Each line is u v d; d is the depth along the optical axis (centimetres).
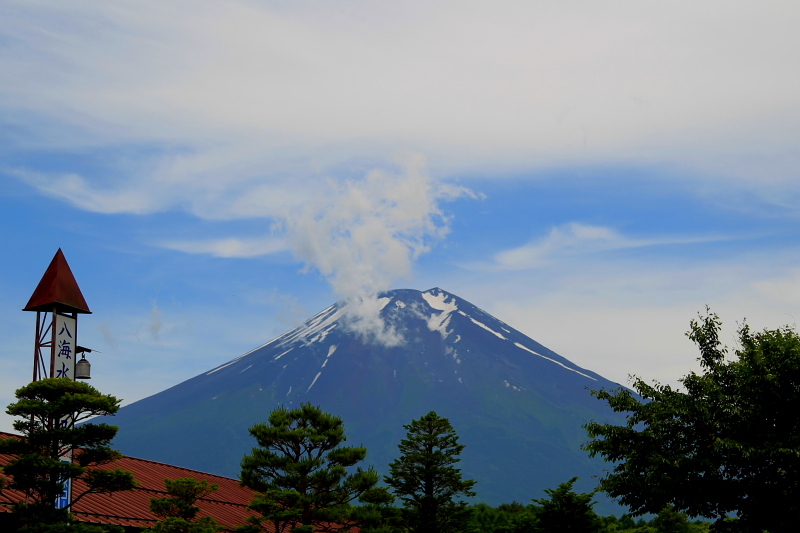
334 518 3559
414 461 4603
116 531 2319
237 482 4497
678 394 2677
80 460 2345
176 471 4106
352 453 3628
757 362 2441
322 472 3472
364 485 3619
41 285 2548
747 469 2427
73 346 2562
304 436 3556
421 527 4475
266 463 3503
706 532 5488
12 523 2216
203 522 2688
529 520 4616
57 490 2222
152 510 2689
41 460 2142
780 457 2317
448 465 4706
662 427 2603
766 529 2356
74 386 2312
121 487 2359
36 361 2492
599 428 2727
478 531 5056
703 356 2745
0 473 2552
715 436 2450
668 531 5725
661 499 2514
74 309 2584
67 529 2120
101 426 2288
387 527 3681
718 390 2525
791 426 2409
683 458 2444
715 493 2425
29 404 2192
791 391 2414
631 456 2625
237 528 3125
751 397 2466
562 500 4384
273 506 3152
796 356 2402
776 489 2336
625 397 2756
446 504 4672
